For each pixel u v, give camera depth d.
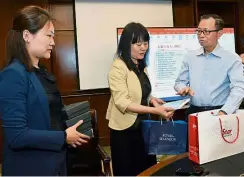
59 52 3.70
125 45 1.76
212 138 1.27
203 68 1.95
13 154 1.18
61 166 1.27
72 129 1.23
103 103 3.87
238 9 4.54
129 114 1.79
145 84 1.87
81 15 3.69
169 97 3.68
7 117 1.11
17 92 1.11
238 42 4.53
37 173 1.20
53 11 3.64
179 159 1.33
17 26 1.18
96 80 3.79
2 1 3.36
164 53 3.66
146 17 3.97
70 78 3.77
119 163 1.85
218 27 1.85
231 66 1.84
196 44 3.82
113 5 3.81
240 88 1.75
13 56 1.18
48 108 1.21
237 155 1.34
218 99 1.91
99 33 3.77
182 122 1.58
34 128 1.18
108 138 3.89
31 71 1.18
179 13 4.17
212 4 4.58
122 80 1.75
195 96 1.97
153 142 1.63
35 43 1.20
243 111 1.39
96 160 1.88
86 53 3.73
